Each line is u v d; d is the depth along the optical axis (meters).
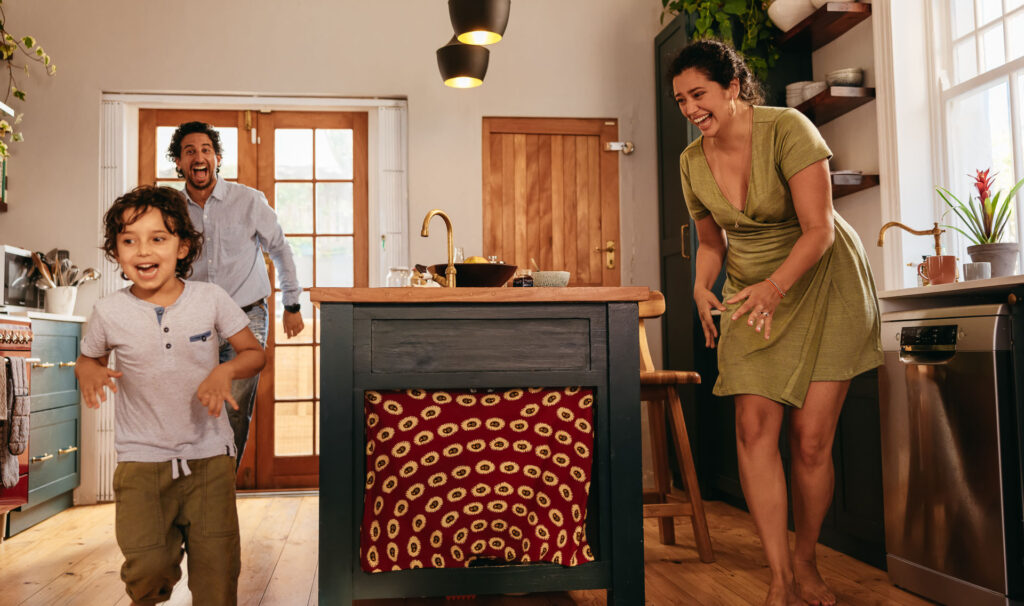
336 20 4.23
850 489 2.57
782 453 3.00
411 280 2.38
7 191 3.99
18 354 3.07
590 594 2.27
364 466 1.73
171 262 1.67
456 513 1.75
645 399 2.67
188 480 1.68
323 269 4.30
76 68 4.08
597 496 1.79
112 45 4.10
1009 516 1.88
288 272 3.01
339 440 1.68
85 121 4.06
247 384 2.61
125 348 1.64
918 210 3.14
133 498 1.61
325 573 1.67
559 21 4.37
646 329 4.33
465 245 4.21
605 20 4.39
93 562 2.68
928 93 3.18
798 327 1.94
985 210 2.60
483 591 1.72
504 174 4.31
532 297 1.74
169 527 1.65
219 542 1.68
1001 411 1.89
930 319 2.12
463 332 1.73
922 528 2.13
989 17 2.96
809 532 2.05
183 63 4.13
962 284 2.10
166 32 4.13
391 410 1.74
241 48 4.17
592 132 4.38
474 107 4.28
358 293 1.69
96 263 4.00
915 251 3.12
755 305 1.77
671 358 4.16
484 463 1.77
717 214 2.03
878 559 2.45
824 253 1.90
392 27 4.25
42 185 4.02
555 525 1.76
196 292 1.72
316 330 4.29
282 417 4.22
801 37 3.67
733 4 3.79
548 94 4.33
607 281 4.33
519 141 4.34
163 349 1.65
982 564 1.93
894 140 3.15
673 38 4.11
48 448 3.42
